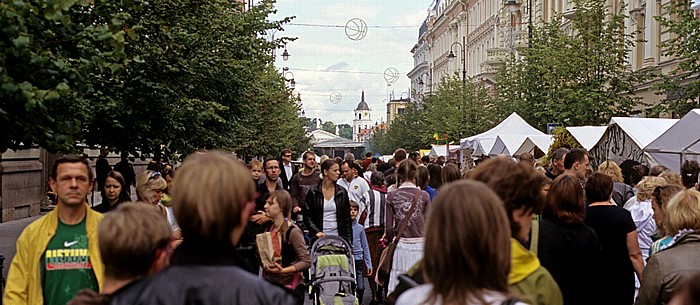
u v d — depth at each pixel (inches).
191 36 553.0
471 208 111.8
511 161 150.6
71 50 289.9
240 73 690.2
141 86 523.8
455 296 110.2
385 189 474.9
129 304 114.6
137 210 131.5
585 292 205.6
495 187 146.3
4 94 246.1
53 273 198.5
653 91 1166.3
